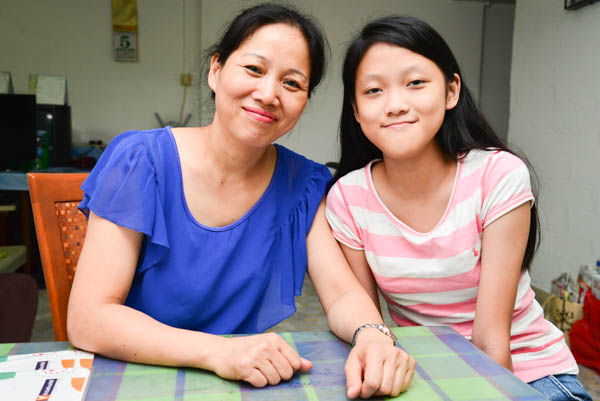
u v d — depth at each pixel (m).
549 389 0.98
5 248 2.04
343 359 0.75
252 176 1.00
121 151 0.88
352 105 1.06
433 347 0.80
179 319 0.98
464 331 1.05
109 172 0.85
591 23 2.56
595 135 2.54
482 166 0.99
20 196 3.32
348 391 0.62
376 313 0.87
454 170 1.02
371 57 0.90
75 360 0.72
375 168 1.10
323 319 2.70
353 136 1.13
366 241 1.07
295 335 0.86
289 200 1.08
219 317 1.01
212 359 0.68
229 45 0.89
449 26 4.87
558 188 2.83
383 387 0.62
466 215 0.99
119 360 0.73
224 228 0.97
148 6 4.60
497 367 0.72
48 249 1.02
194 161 0.96
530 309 1.08
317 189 1.11
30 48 4.46
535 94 3.04
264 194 1.02
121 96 4.65
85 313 0.76
